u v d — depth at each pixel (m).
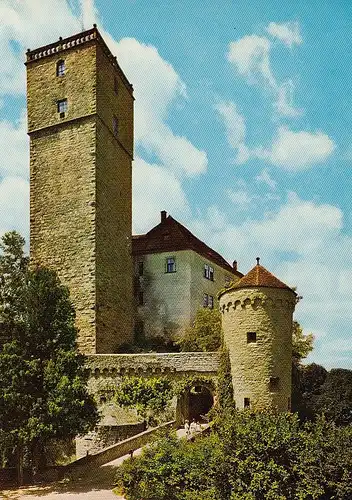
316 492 21.81
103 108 43.47
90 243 40.78
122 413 35.19
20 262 34.50
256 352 33.31
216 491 22.44
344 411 40.34
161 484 23.11
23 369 27.89
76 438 34.97
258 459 22.83
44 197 43.12
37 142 44.16
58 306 30.39
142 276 50.59
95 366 36.59
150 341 47.84
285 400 33.28
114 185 45.12
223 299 35.72
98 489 25.22
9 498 25.00
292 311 35.34
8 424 27.16
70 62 43.66
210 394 37.75
